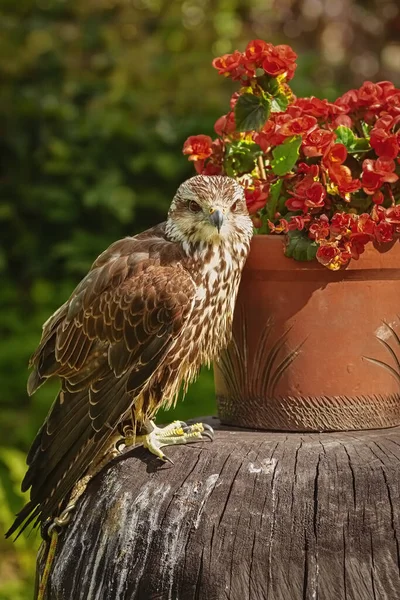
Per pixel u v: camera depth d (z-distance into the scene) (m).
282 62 6.85
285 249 6.70
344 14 20.02
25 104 16.41
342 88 19.34
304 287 6.78
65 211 16.03
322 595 5.89
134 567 6.20
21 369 14.44
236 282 6.89
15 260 16.47
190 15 18.70
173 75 17.30
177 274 6.86
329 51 20.28
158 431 6.87
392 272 6.78
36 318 15.14
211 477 6.30
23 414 13.90
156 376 6.98
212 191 6.80
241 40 18.61
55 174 16.31
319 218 6.62
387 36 20.61
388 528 5.95
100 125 16.23
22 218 16.41
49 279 16.23
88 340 6.95
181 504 6.23
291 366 6.86
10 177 16.50
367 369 6.84
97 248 15.73
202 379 13.79
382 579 5.88
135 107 16.77
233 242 6.84
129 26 18.06
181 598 6.04
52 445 6.81
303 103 6.98
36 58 17.25
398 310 6.87
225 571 5.98
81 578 6.44
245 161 7.29
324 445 6.54
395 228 6.66
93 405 6.82
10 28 17.55
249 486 6.19
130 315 6.84
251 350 6.97
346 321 6.80
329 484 6.11
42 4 18.14
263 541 6.00
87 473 6.91
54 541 6.82
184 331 6.91
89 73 17.41
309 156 6.60
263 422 7.02
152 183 16.31
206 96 16.89
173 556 6.11
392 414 6.95
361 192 6.80
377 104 7.04
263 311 6.89
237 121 7.02
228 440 6.77
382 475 6.11
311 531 5.98
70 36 17.70
